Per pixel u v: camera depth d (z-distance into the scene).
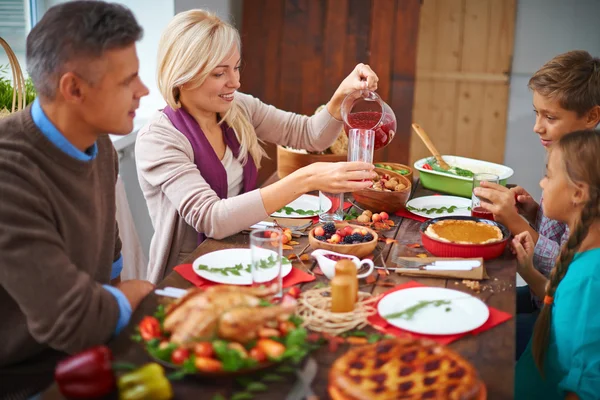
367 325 1.44
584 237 1.61
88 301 1.40
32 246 1.40
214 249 1.89
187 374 1.24
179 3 3.53
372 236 1.85
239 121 2.34
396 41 3.77
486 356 1.33
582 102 2.10
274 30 3.83
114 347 1.34
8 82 2.51
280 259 1.52
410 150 3.90
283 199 1.94
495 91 3.76
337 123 2.47
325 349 1.34
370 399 1.06
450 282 1.67
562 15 3.63
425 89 3.81
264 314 1.25
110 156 1.82
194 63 2.07
